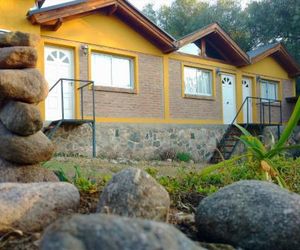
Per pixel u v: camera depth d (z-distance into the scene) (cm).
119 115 1037
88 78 979
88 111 971
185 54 1234
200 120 1264
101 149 984
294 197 184
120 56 1062
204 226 195
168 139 1147
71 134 930
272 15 2052
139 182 189
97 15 1006
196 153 1219
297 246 172
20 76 279
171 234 120
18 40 298
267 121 1524
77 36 964
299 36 1998
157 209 186
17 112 277
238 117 1409
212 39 1324
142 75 1103
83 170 557
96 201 248
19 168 285
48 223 197
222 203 192
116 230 115
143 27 1080
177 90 1201
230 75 1404
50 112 923
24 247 177
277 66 1603
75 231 114
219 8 2384
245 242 179
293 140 1098
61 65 947
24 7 859
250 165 342
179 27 2434
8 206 190
